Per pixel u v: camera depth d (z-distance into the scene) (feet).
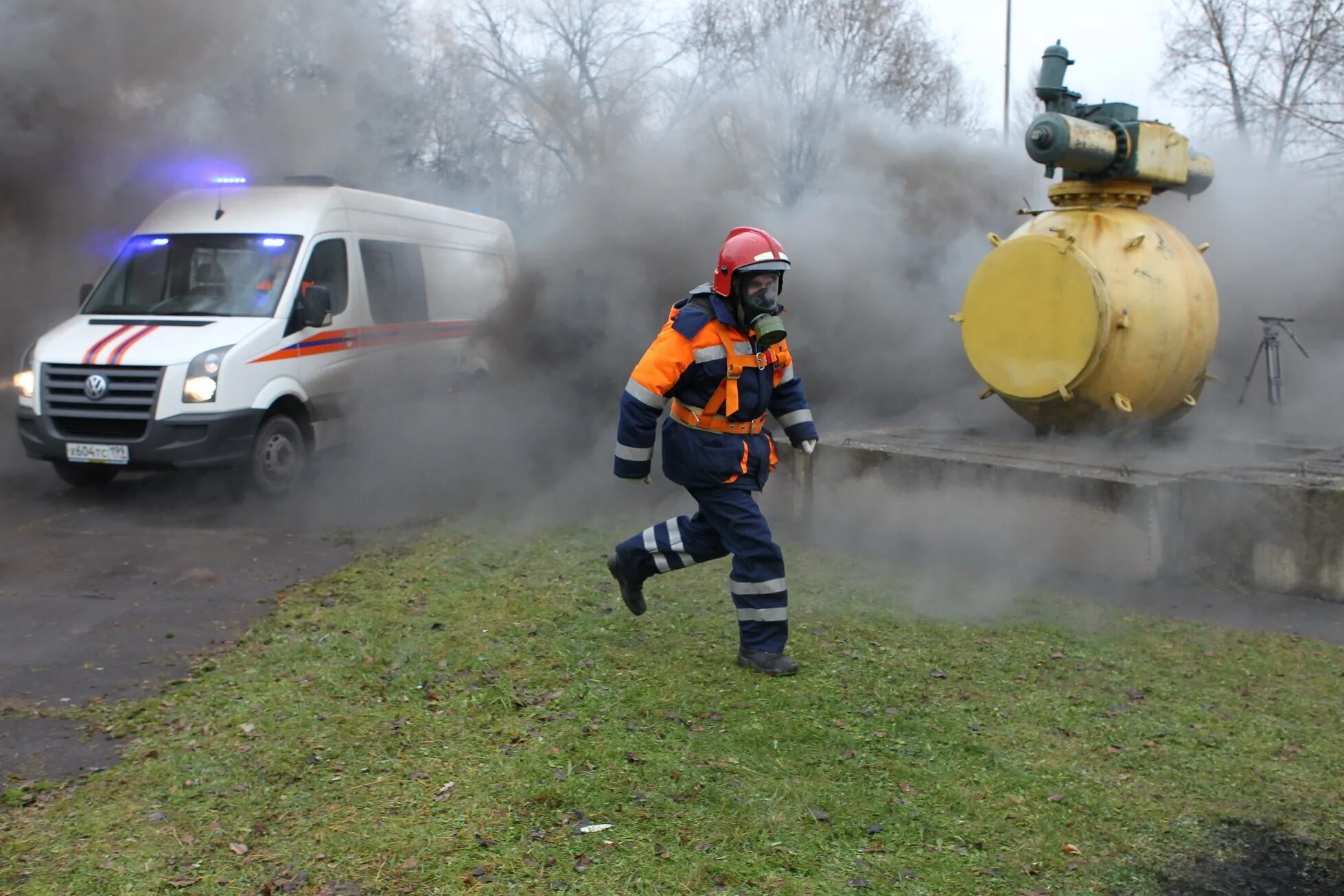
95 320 25.75
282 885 8.64
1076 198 19.70
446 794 10.15
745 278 12.76
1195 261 19.29
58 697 12.95
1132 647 14.26
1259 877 8.79
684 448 13.23
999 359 19.57
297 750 11.19
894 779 10.40
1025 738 11.38
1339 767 10.70
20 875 8.83
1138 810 9.84
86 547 20.62
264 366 24.98
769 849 9.12
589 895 8.45
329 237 27.76
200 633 15.47
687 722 11.81
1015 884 8.64
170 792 10.30
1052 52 19.07
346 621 15.67
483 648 14.35
